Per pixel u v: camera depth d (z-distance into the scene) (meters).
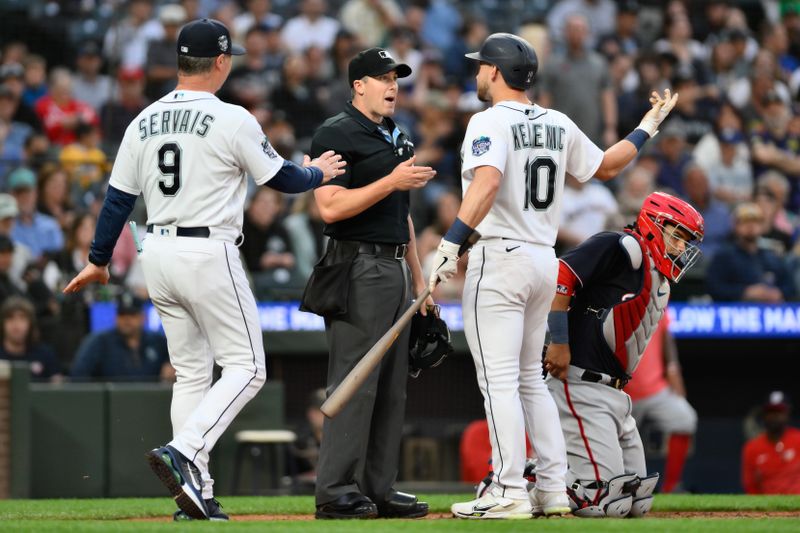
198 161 18.05
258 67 50.66
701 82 55.38
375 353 18.25
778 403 37.25
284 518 20.67
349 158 19.91
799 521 17.59
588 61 49.69
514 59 19.00
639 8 58.19
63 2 52.88
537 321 19.17
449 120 47.38
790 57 60.31
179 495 17.53
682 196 48.16
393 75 20.16
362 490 20.41
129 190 18.77
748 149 50.59
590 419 20.22
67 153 44.16
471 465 36.81
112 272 39.84
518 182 18.59
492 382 18.66
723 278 42.91
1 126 47.34
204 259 18.03
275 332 39.38
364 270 19.78
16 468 33.06
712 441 42.28
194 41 18.48
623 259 20.11
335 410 17.97
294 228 42.06
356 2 55.69
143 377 38.00
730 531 15.69
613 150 20.42
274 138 46.44
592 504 19.97
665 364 37.38
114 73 49.31
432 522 16.94
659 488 38.47
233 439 36.31
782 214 47.78
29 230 40.09
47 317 38.97
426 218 44.50
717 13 59.66
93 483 34.94
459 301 40.09
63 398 34.91
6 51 51.12
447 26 57.69
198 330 18.78
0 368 33.06
